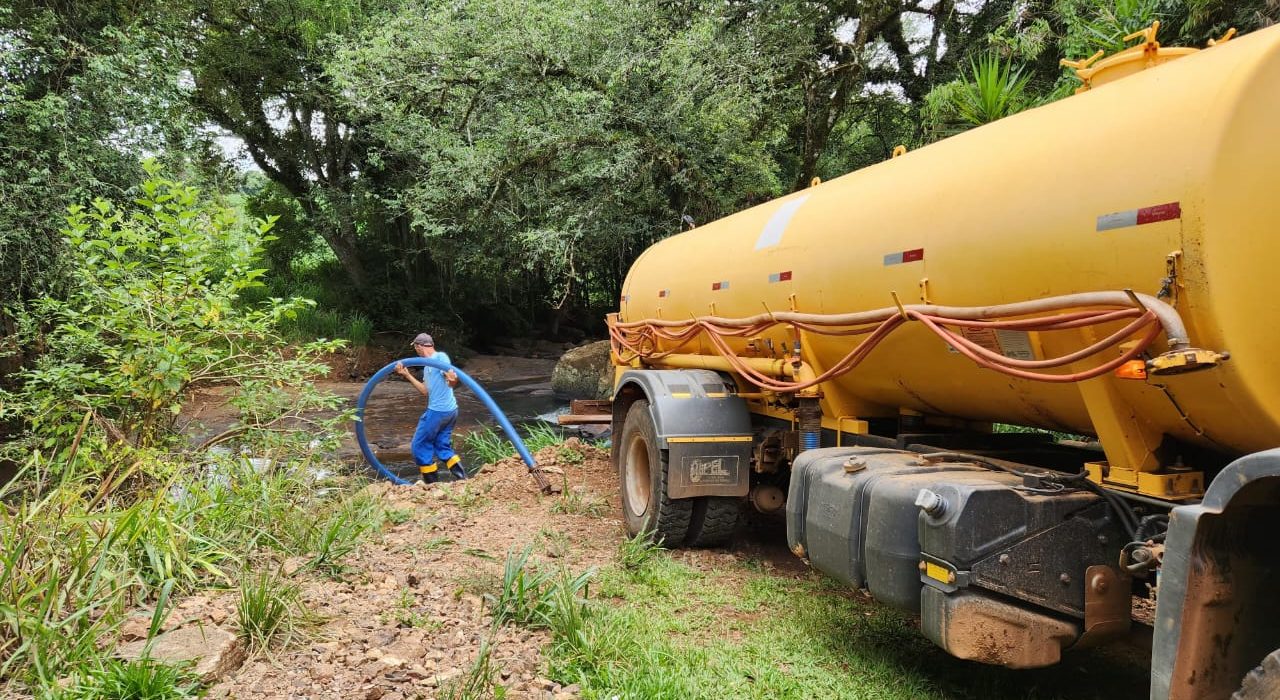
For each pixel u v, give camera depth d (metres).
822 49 16.12
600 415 8.48
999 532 2.95
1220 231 2.44
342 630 3.55
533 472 7.07
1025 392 3.42
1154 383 2.74
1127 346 2.73
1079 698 3.39
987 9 17.02
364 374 21.61
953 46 17.53
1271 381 2.51
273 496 5.14
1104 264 2.74
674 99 13.02
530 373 23.55
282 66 22.48
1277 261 2.51
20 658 2.94
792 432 5.23
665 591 4.56
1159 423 2.91
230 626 3.38
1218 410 2.63
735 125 13.68
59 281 9.83
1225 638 2.19
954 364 3.67
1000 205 3.21
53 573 3.06
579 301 33.62
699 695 3.23
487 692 3.06
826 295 4.36
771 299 4.91
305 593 3.96
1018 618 2.96
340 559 4.60
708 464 5.20
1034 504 2.98
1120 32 6.88
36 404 5.60
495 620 3.73
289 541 4.70
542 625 3.76
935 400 4.15
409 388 19.11
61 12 11.62
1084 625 3.01
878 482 3.47
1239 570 2.20
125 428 5.84
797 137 17.64
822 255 4.38
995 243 3.21
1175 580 2.18
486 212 14.75
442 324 26.47
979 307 3.23
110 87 10.83
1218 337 2.47
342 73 14.85
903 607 3.25
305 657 3.23
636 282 7.39
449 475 9.30
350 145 24.55
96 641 3.09
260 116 23.78
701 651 3.66
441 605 4.01
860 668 3.60
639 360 7.32
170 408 5.89
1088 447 4.08
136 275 5.86
